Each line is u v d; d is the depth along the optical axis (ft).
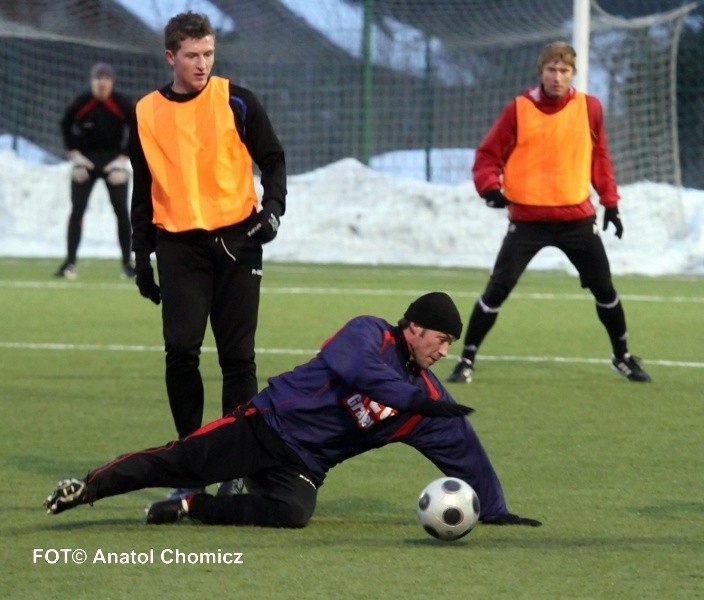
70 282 208.03
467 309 171.12
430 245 273.95
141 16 263.90
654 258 243.19
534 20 255.70
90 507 66.95
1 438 86.84
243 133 69.15
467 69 294.46
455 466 62.69
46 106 303.68
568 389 109.29
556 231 110.93
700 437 88.12
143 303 177.99
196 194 68.33
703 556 56.80
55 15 252.42
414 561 55.62
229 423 62.08
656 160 259.39
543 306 177.78
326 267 253.03
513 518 63.05
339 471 76.59
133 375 115.96
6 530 61.41
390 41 294.66
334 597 50.19
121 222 209.05
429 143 298.56
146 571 53.93
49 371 118.11
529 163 110.22
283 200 68.64
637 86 257.75
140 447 84.23
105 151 207.21
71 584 52.01
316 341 139.33
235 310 69.05
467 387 110.52
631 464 79.00
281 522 61.57
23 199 296.51
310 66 298.15
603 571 54.03
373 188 289.12
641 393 107.24
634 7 274.36
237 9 275.39
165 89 69.77
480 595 50.47
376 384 58.90
